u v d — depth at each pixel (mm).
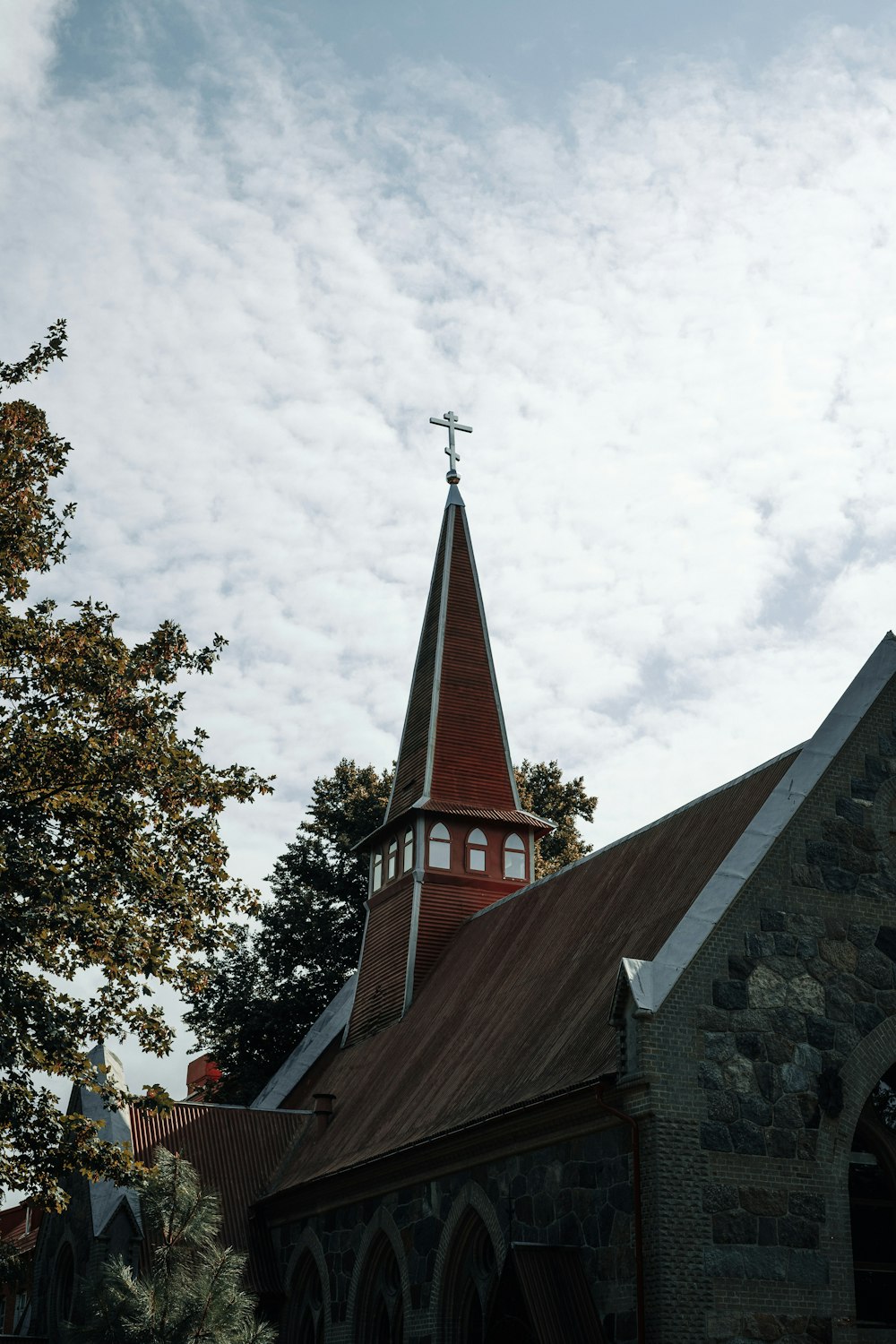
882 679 25453
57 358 29047
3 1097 24141
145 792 26844
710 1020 22016
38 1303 38906
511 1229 24641
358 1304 30297
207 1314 21938
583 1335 21438
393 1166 29016
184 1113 38812
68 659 26859
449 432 50750
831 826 24141
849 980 23250
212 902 27078
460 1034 32156
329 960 54156
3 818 25125
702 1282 20422
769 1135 21688
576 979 28141
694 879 26859
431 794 42438
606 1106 21984
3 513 27391
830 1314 21047
